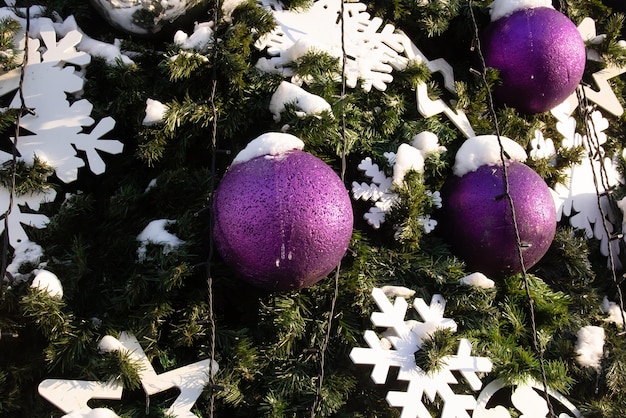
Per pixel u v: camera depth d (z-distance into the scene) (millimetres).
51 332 1453
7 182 1508
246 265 1454
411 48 1760
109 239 1553
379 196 1616
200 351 1501
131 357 1477
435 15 1770
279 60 1637
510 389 1638
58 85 1562
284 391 1497
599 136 1896
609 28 1880
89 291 1523
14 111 1525
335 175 1487
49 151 1536
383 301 1540
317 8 1714
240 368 1491
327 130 1565
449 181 1665
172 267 1484
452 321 1578
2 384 1449
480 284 1598
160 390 1469
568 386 1667
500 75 1736
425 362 1517
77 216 1544
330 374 1528
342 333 1555
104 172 1608
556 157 1816
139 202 1577
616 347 1694
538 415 1589
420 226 1613
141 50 1624
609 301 1793
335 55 1667
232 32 1612
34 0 1653
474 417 1564
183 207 1575
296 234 1424
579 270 1752
